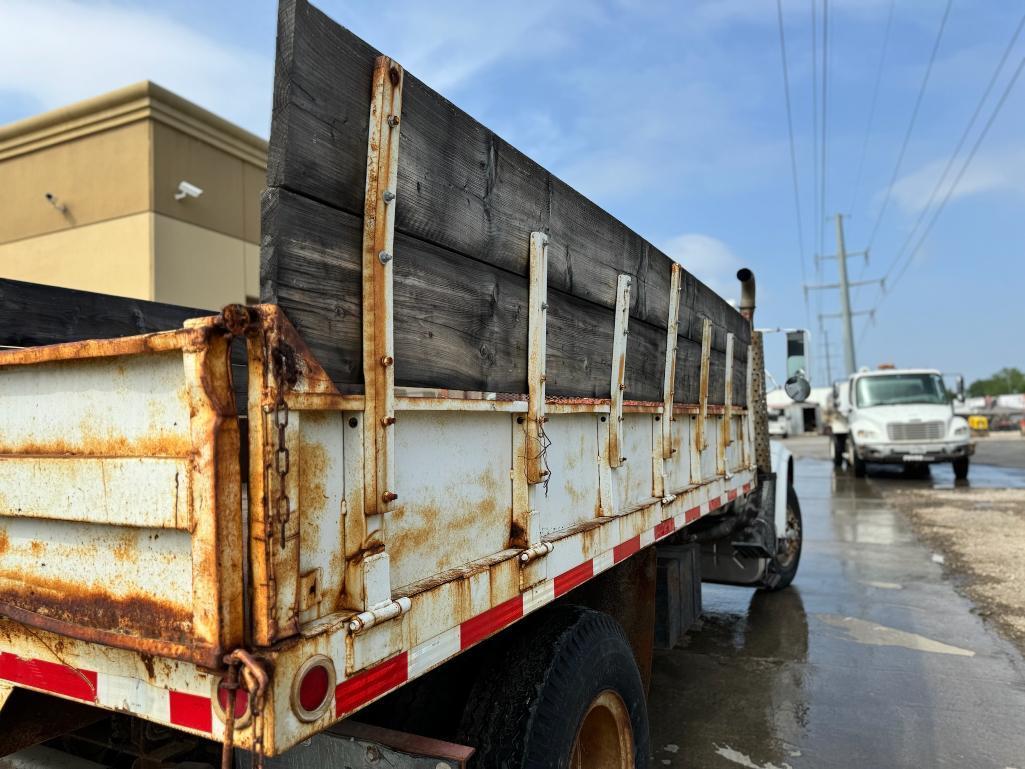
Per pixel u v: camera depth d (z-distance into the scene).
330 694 1.28
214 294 11.09
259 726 1.17
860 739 3.75
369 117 1.42
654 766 3.49
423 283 1.58
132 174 10.20
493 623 1.80
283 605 1.20
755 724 3.94
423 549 1.59
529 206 1.98
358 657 1.35
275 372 1.18
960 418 15.67
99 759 2.26
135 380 1.30
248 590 1.20
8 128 11.03
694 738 3.78
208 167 11.01
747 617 5.91
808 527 10.09
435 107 1.60
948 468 18.69
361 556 1.38
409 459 1.55
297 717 1.21
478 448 1.80
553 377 2.14
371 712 1.90
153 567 1.29
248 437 1.20
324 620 1.30
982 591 6.50
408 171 1.51
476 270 1.76
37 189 10.95
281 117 1.23
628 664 2.48
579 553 2.27
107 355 1.31
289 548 1.21
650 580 3.15
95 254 10.50
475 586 1.72
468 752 1.66
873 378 17.20
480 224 1.76
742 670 4.74
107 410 1.35
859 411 16.73
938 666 4.76
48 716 1.76
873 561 7.86
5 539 1.55
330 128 1.33
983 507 11.18
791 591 6.69
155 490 1.26
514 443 1.95
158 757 2.02
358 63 1.40
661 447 3.05
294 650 1.21
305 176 1.27
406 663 1.48
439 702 2.06
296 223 1.26
